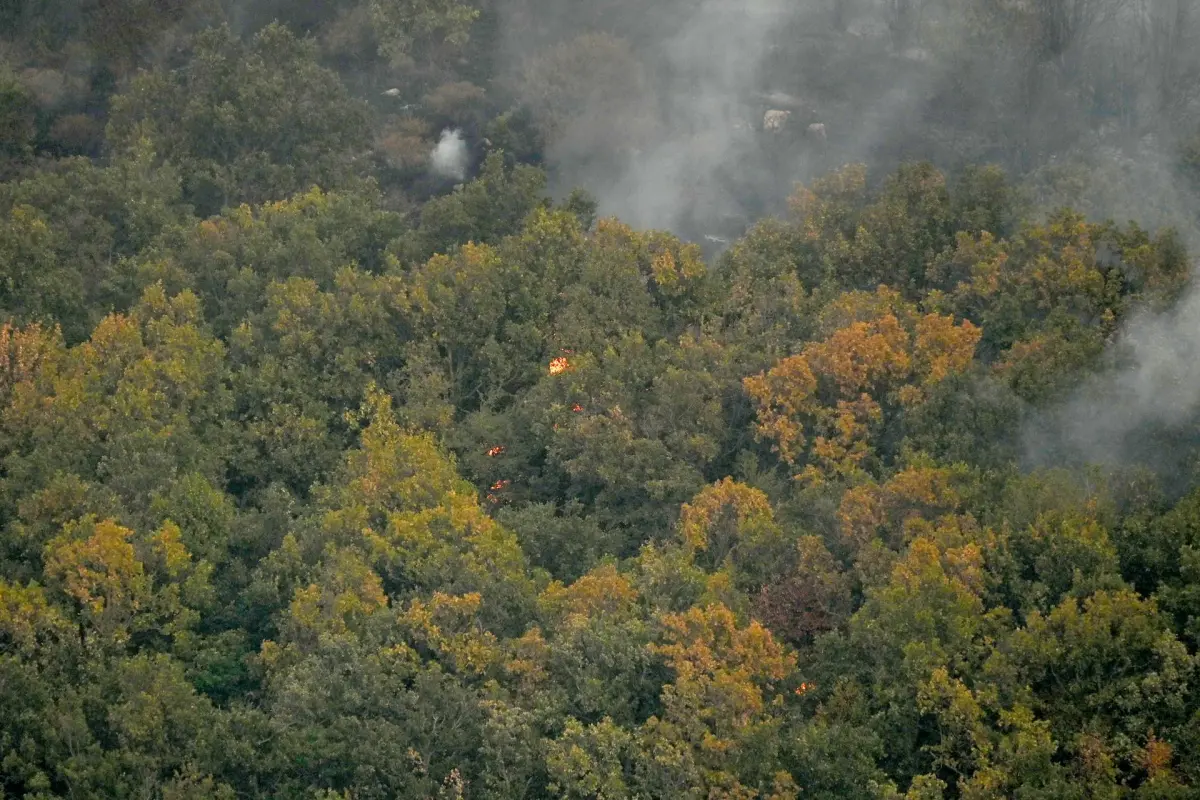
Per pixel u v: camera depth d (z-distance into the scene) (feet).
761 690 339.98
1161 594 338.54
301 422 431.84
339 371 452.76
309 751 335.06
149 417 422.00
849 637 351.87
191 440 419.95
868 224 475.72
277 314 462.19
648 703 344.69
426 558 377.91
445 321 457.27
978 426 394.52
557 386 437.99
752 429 422.41
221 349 450.30
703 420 420.77
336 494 406.41
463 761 335.47
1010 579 354.13
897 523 373.61
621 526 413.59
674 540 396.98
